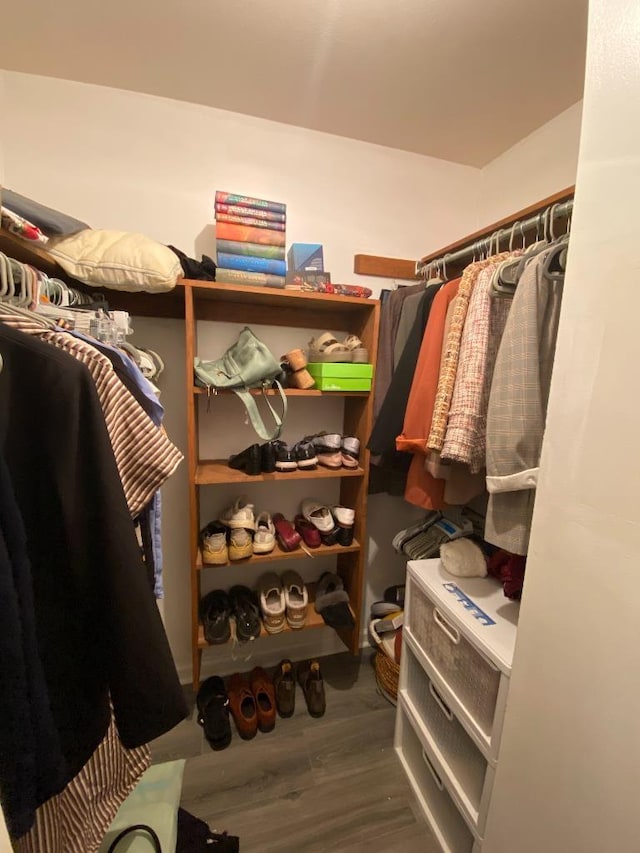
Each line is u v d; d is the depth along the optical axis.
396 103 1.20
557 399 0.58
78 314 0.76
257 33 0.95
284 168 1.33
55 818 0.53
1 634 0.36
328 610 1.39
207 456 1.42
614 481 0.49
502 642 0.81
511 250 1.08
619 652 0.50
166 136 1.21
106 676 0.49
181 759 1.14
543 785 0.63
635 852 0.48
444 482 1.10
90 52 1.01
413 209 1.50
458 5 0.87
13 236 0.73
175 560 1.44
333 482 1.60
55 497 0.44
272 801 1.08
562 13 0.89
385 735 1.29
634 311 0.47
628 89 0.46
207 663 1.52
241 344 1.20
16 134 1.11
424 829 1.02
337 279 1.45
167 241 1.25
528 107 1.21
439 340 1.02
